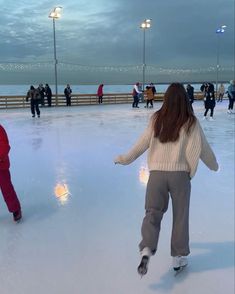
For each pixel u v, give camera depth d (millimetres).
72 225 3656
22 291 2492
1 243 3236
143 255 2320
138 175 5660
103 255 3014
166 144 2410
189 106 2441
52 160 6742
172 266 2816
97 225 3654
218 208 4152
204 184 5160
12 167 6180
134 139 9242
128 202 4379
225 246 3170
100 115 15891
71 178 5488
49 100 21125
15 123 12836
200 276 2680
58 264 2863
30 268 2803
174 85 2441
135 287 2543
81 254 3031
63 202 4383
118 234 3436
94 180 5383
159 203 2465
